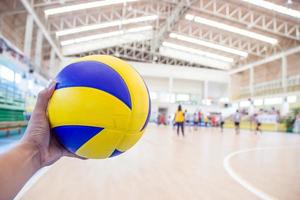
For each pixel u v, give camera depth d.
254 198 2.00
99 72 0.93
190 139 8.30
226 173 2.93
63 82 0.91
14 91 9.88
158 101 26.05
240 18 15.15
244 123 21.72
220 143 7.09
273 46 19.36
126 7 15.34
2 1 11.23
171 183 2.41
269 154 4.91
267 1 13.37
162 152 4.75
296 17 14.39
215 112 26.45
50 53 19.53
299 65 19.38
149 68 25.09
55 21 15.70
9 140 6.03
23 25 14.59
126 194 2.03
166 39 21.70
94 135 0.87
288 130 17.80
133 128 0.94
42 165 0.84
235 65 24.94
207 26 18.36
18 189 0.68
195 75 25.86
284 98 19.38
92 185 2.26
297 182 2.57
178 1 15.67
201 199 1.95
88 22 16.61
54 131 0.89
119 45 23.02
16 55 10.26
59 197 1.90
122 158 3.84
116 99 0.90
